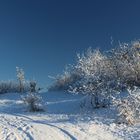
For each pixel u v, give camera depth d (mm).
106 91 25109
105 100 25266
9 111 28734
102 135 15812
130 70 28219
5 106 32375
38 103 28078
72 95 36125
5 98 39406
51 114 24844
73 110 26016
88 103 26875
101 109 24422
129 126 18141
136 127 17797
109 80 27000
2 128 18609
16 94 42062
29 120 22094
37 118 22969
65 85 40812
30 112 27312
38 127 18422
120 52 29281
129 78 28203
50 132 16688
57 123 19859
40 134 16172
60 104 29391
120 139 14984
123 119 18812
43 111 27375
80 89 26562
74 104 27984
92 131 16812
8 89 46969
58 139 14930
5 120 22469
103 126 18172
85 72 26094
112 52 29406
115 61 28406
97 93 25484
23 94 41469
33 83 41094
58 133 16359
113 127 17891
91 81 25625
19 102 34219
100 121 19594
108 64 27953
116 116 20516
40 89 41250
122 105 19141
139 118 19406
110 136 15641
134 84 28172
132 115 18922
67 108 27172
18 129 18031
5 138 15344
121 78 28031
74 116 22562
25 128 18266
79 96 34562
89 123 19078
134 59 28625
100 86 25484
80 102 27891
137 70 28219
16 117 24047
